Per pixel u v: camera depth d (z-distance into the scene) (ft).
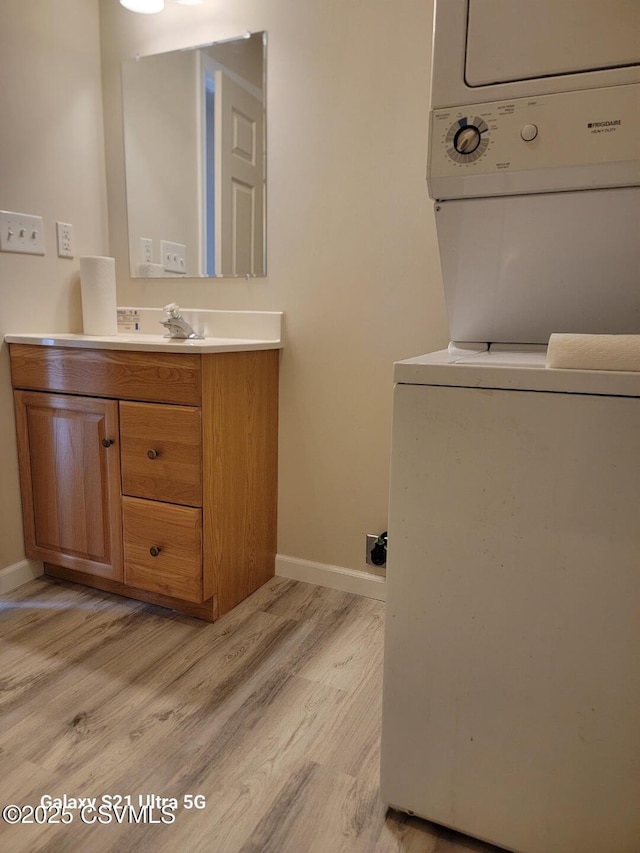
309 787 3.71
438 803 3.35
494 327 4.30
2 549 6.12
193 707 4.42
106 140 6.90
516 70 3.32
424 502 3.11
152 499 5.47
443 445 3.02
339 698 4.56
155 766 3.84
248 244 6.28
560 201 3.49
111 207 7.02
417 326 5.66
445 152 3.55
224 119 6.19
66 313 6.67
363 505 6.17
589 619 2.85
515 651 3.03
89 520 5.84
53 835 3.34
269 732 4.17
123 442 5.49
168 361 5.14
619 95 3.14
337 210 5.80
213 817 3.47
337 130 5.68
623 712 2.86
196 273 6.62
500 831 3.23
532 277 3.93
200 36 6.18
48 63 6.15
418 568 3.18
